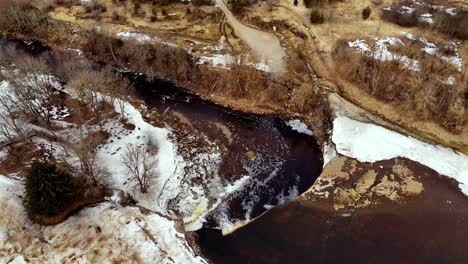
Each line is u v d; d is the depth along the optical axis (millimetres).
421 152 62656
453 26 75688
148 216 55688
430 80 67438
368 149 63656
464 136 63719
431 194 58000
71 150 62062
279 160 65375
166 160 63500
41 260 51156
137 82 78938
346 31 79875
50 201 52656
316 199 58938
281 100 73188
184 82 78188
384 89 69562
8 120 66688
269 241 54562
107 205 56625
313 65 75812
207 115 72562
